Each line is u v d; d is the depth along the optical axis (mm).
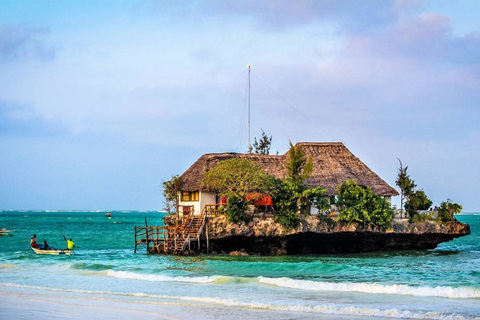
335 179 65188
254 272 44406
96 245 82750
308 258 56312
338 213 61031
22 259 56094
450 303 30562
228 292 34438
